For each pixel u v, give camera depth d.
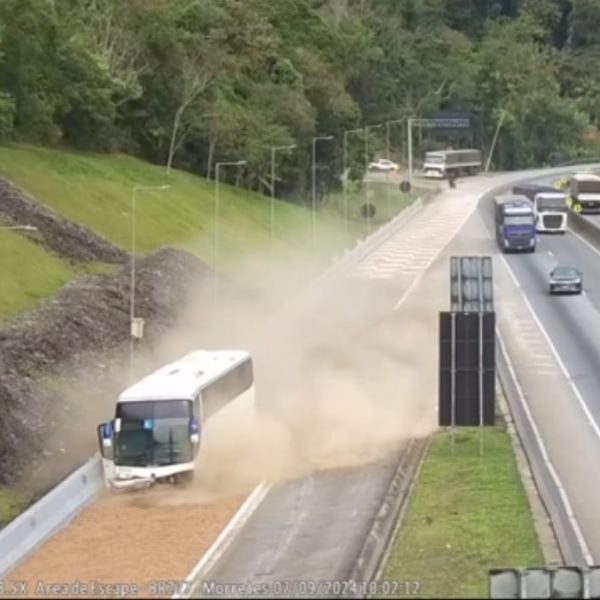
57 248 87.25
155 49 138.75
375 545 43.97
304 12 183.00
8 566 43.12
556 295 100.94
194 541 45.91
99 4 135.50
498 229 129.12
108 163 123.06
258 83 159.25
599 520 46.59
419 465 55.56
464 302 58.03
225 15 157.62
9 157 105.50
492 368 57.31
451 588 38.22
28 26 111.75
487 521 45.75
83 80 123.50
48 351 66.31
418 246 131.12
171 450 53.34
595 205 156.25
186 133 141.25
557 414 64.00
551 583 29.38
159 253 95.31
